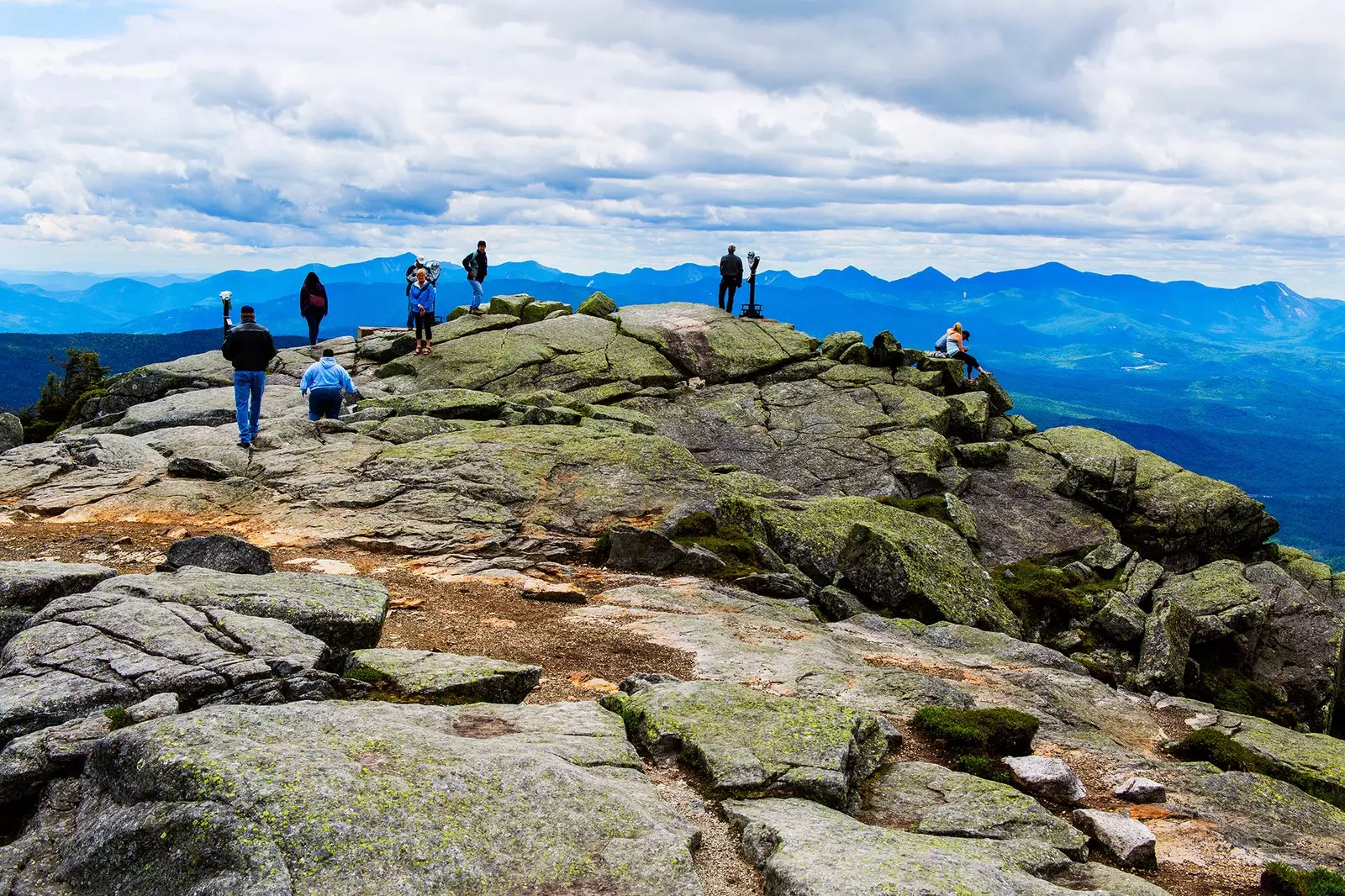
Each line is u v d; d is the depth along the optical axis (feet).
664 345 131.75
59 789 21.67
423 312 128.67
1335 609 93.45
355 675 30.76
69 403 153.69
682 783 27.02
